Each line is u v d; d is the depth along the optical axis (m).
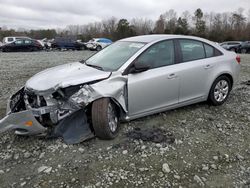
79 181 3.06
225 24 75.25
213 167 3.36
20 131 3.68
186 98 4.90
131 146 3.80
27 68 12.03
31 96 3.89
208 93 5.23
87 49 31.67
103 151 3.67
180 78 4.66
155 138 4.03
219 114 5.06
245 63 14.48
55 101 3.74
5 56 19.50
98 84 3.82
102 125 3.74
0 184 3.03
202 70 4.96
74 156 3.55
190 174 3.21
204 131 4.34
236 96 6.27
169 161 3.46
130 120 4.41
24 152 3.67
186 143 3.93
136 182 3.05
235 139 4.11
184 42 4.90
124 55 4.43
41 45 28.00
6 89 7.27
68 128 3.92
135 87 4.16
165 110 4.71
